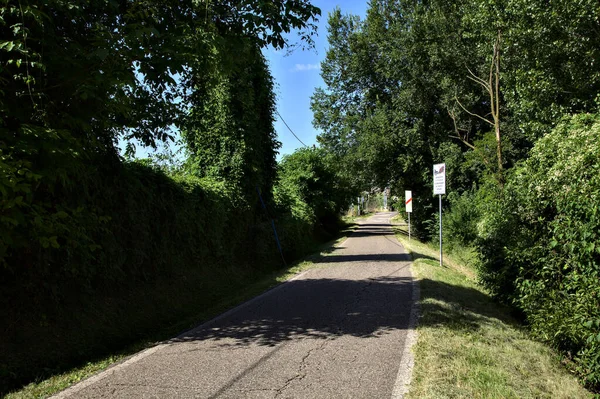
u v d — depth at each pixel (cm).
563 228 598
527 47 1244
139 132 759
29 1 434
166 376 441
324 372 442
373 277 1076
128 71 537
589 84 1209
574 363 558
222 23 700
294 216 1980
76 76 468
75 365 511
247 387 408
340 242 2394
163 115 755
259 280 1176
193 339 579
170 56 580
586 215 535
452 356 476
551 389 430
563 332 557
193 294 949
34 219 428
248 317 698
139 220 838
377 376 428
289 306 771
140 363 484
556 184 630
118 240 783
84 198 680
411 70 2411
